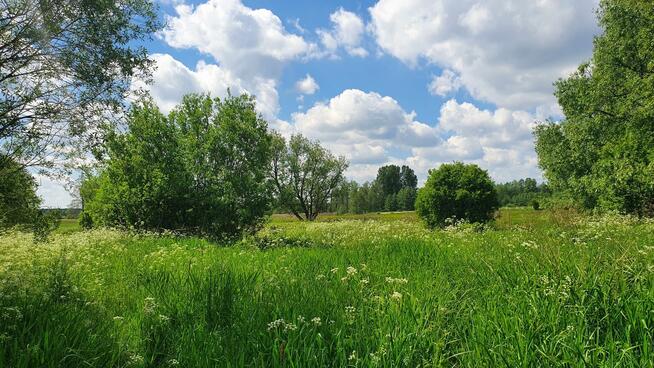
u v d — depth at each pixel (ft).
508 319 13.23
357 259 28.07
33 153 29.22
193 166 65.00
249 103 66.80
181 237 57.62
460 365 11.43
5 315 14.43
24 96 27.86
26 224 30.32
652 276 15.17
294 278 21.33
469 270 21.83
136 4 29.94
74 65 28.53
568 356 10.55
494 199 77.15
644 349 10.27
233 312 16.12
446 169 79.97
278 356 12.00
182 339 14.15
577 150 95.66
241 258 32.63
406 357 11.39
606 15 85.66
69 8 27.22
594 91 88.53
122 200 66.49
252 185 62.90
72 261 30.53
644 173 70.33
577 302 13.57
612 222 42.42
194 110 68.13
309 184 238.89
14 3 26.37
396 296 15.43
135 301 19.93
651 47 77.10
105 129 32.14
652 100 72.18
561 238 29.30
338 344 12.40
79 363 12.47
